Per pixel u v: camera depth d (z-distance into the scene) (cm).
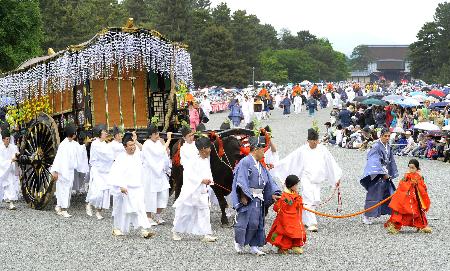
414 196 1353
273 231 1198
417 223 1361
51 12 6775
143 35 1730
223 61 8631
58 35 6731
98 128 1551
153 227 1457
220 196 1436
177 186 1552
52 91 1833
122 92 1792
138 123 1816
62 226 1467
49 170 1678
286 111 5506
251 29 10425
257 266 1108
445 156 2644
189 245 1271
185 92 1930
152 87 1836
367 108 3519
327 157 1421
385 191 1452
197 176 1277
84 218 1562
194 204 1280
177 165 1534
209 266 1112
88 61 1688
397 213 1357
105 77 1739
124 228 1348
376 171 1424
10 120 1984
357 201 1767
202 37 8606
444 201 1747
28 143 1725
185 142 1409
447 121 2875
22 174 1733
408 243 1268
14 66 3844
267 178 1184
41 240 1328
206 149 1279
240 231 1173
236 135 1468
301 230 1188
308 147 1416
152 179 1459
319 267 1097
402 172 2341
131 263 1140
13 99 2031
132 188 1328
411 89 7912
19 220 1542
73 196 1859
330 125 3472
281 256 1178
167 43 1777
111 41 1698
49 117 1697
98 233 1390
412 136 3014
